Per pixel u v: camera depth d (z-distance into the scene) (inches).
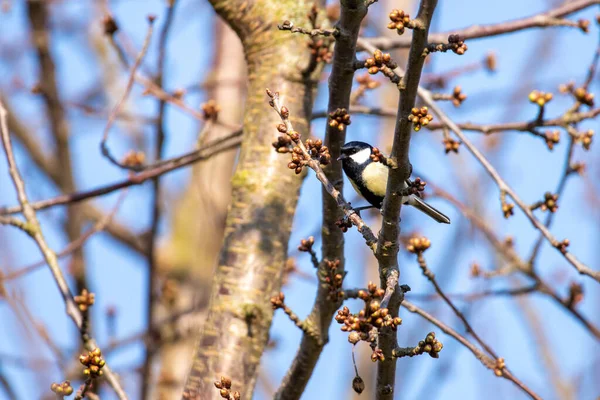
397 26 225.3
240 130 459.5
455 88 411.5
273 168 357.1
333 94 307.7
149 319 550.0
